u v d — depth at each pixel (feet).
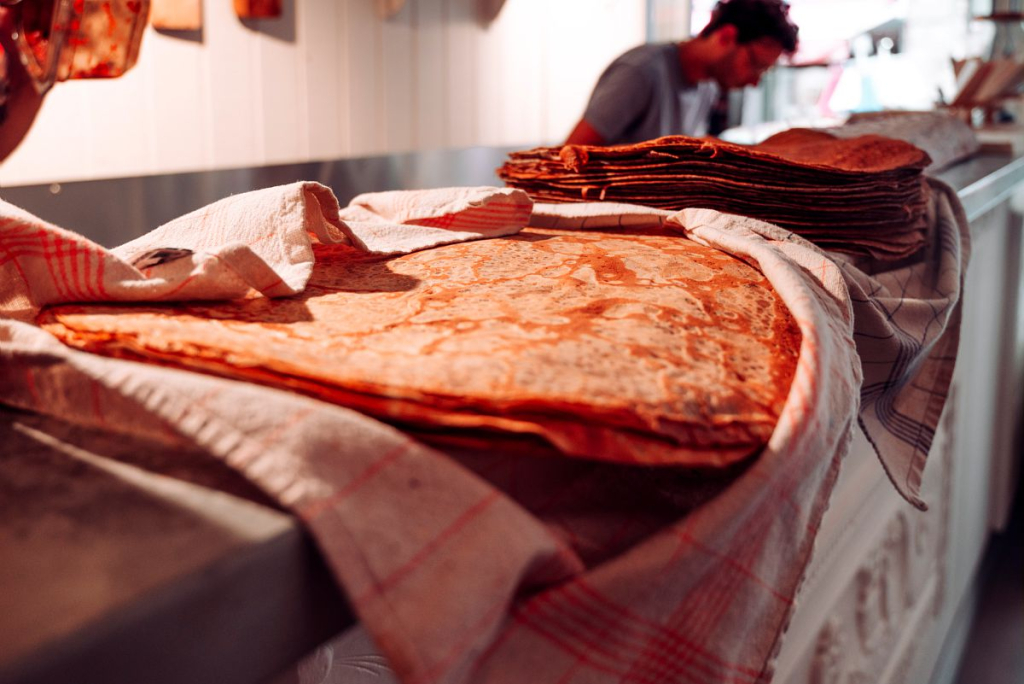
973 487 6.64
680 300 1.69
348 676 2.15
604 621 1.20
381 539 1.05
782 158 2.59
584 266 1.95
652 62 6.82
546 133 12.34
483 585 1.06
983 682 6.07
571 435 1.17
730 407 1.30
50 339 1.39
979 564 7.32
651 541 1.21
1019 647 6.43
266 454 1.07
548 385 1.22
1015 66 6.73
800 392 1.36
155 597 0.90
